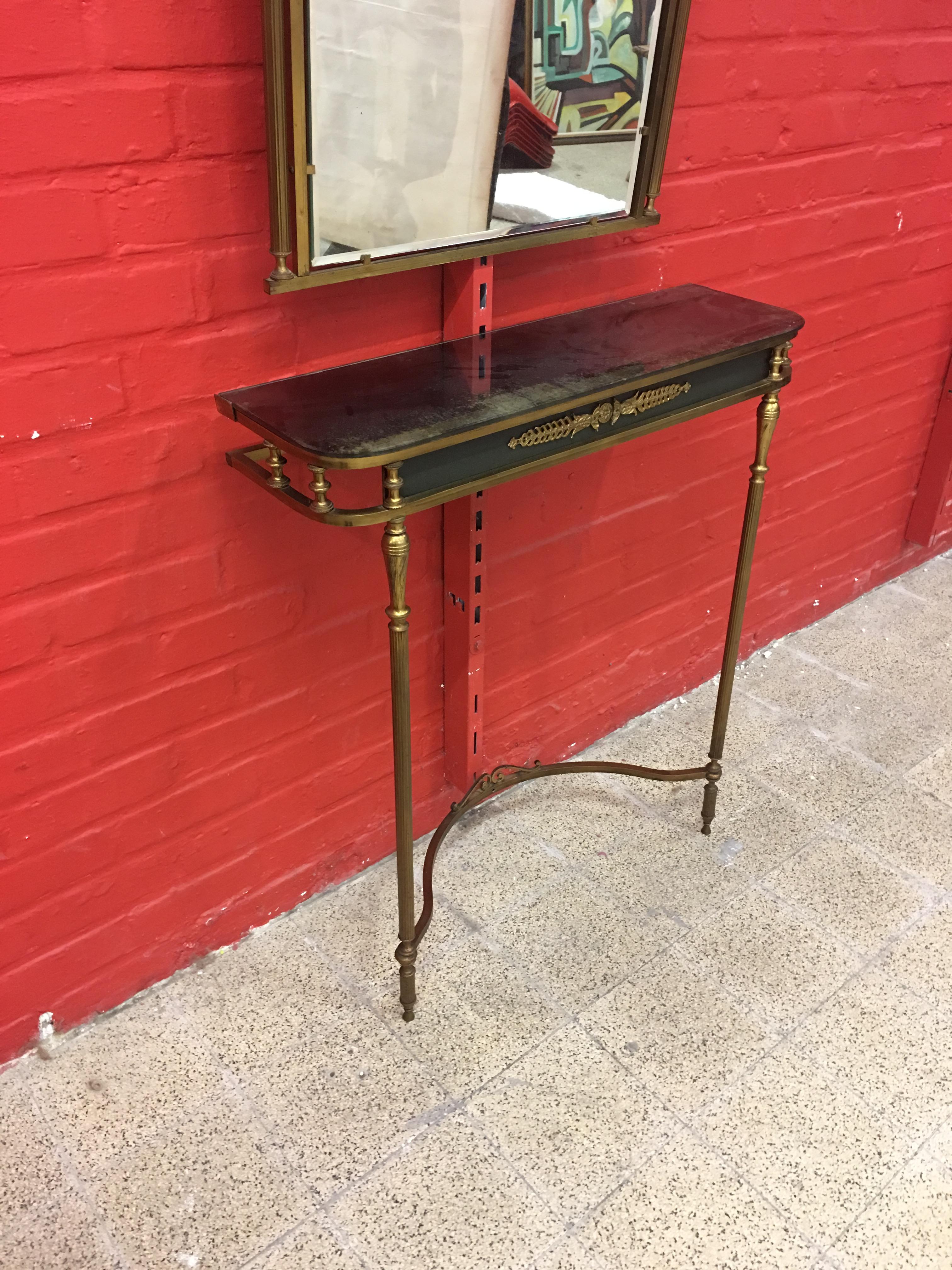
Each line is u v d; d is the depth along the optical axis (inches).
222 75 44.4
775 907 70.1
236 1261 49.8
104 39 40.9
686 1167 54.1
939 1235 51.3
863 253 81.7
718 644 91.7
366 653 65.1
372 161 47.6
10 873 54.6
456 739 72.7
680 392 55.5
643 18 53.4
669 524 79.8
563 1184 53.2
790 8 64.8
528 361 53.1
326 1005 62.7
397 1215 51.8
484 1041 60.6
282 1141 55.1
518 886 71.3
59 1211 51.8
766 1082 58.6
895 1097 57.9
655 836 75.9
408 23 45.6
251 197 47.6
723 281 72.3
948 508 109.2
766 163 69.9
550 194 55.3
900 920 69.3
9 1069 58.8
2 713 50.8
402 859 56.5
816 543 96.3
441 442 43.9
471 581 64.9
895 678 93.9
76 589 50.5
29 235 42.3
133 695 55.1
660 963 65.7
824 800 79.5
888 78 74.2
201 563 54.3
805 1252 50.5
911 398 96.5
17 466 46.1
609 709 84.7
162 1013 62.2
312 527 58.1
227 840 63.6
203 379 49.9
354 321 53.9
